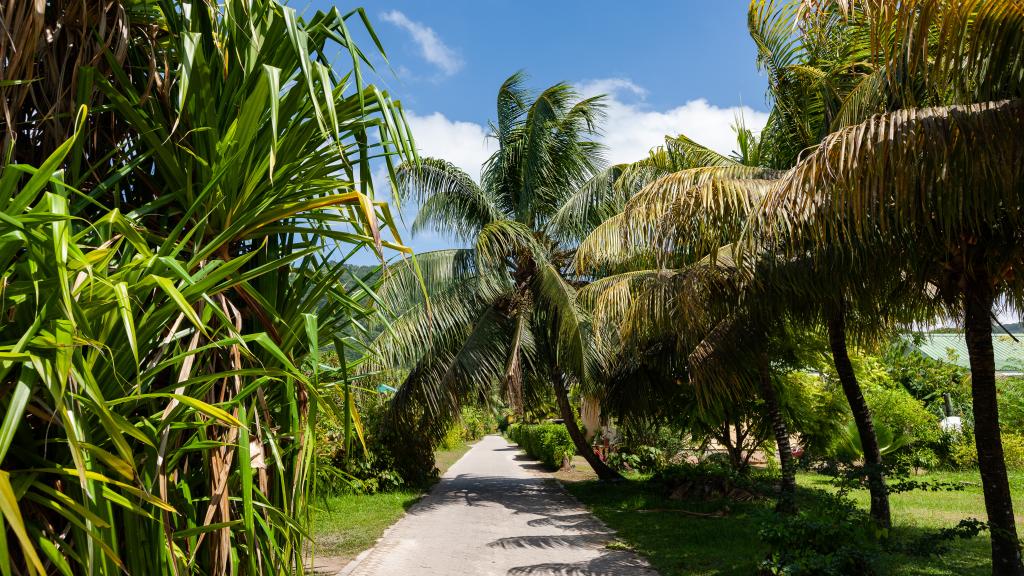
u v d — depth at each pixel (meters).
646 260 10.44
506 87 17.89
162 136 2.21
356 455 15.15
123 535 1.87
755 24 8.73
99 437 1.74
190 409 1.85
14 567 1.54
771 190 5.33
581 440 17.39
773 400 11.04
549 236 16.94
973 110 4.42
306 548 8.33
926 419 18.78
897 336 10.42
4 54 1.75
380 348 13.51
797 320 9.14
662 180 6.42
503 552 8.54
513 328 16.28
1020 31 4.17
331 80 2.38
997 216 5.62
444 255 15.96
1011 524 5.89
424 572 7.38
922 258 6.38
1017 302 6.79
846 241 6.28
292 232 2.37
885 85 6.46
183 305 1.55
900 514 11.48
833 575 5.56
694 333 8.84
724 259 7.79
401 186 15.86
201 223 1.89
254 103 2.04
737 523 10.11
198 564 2.13
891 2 4.04
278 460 2.15
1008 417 19.25
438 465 24.88
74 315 1.48
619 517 11.33
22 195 1.49
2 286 1.45
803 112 9.52
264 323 2.29
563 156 17.59
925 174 4.69
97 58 2.04
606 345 13.55
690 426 15.69
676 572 7.17
